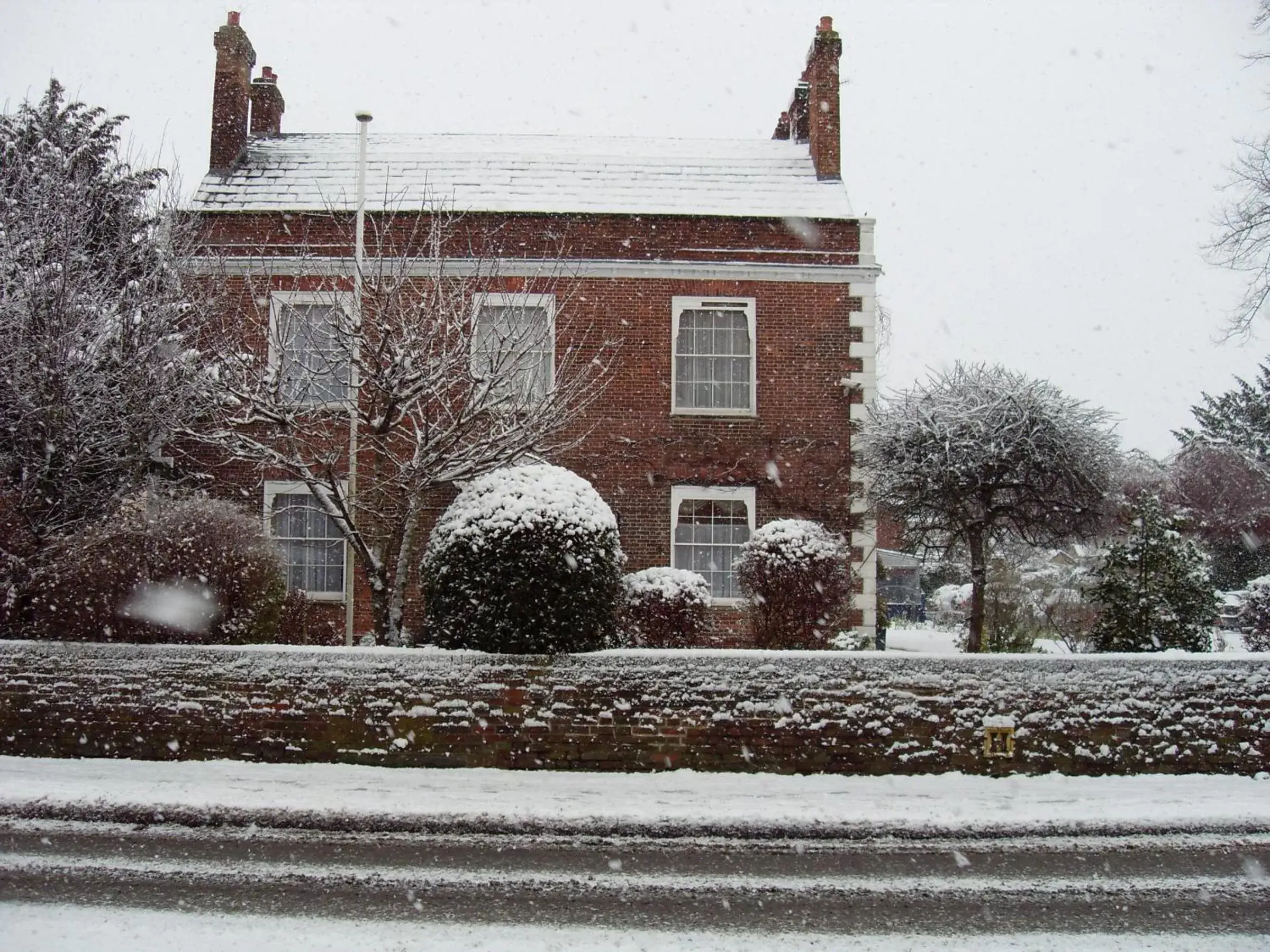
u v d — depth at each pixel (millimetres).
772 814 8977
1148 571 14273
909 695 10984
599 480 18297
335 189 19984
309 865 7609
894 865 7855
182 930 6156
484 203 19625
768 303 18781
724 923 6469
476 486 11930
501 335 15586
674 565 18219
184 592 11391
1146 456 21672
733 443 18469
